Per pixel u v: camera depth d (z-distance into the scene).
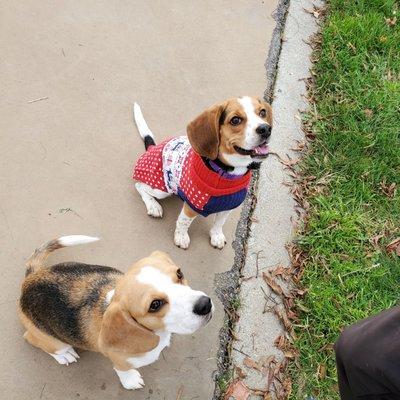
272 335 1.31
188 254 1.40
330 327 1.32
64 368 1.21
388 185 1.60
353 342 0.75
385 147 1.64
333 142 1.64
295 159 1.61
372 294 1.39
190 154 1.25
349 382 0.77
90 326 1.04
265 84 1.74
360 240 1.48
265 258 1.42
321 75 1.79
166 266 0.96
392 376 0.68
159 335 0.99
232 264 1.41
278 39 1.86
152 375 1.22
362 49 1.84
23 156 1.47
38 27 1.70
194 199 1.23
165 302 0.92
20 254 1.33
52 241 1.18
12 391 1.17
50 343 1.13
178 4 1.86
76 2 1.78
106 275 1.10
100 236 1.39
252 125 1.14
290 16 1.92
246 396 1.22
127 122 1.58
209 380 1.23
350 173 1.60
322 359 1.29
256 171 1.56
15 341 1.22
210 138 1.17
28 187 1.43
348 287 1.39
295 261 1.43
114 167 1.50
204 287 1.36
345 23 1.87
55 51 1.67
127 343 0.96
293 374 1.26
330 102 1.73
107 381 1.21
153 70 1.70
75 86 1.62
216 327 1.30
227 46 1.80
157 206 1.43
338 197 1.54
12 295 1.28
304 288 1.39
